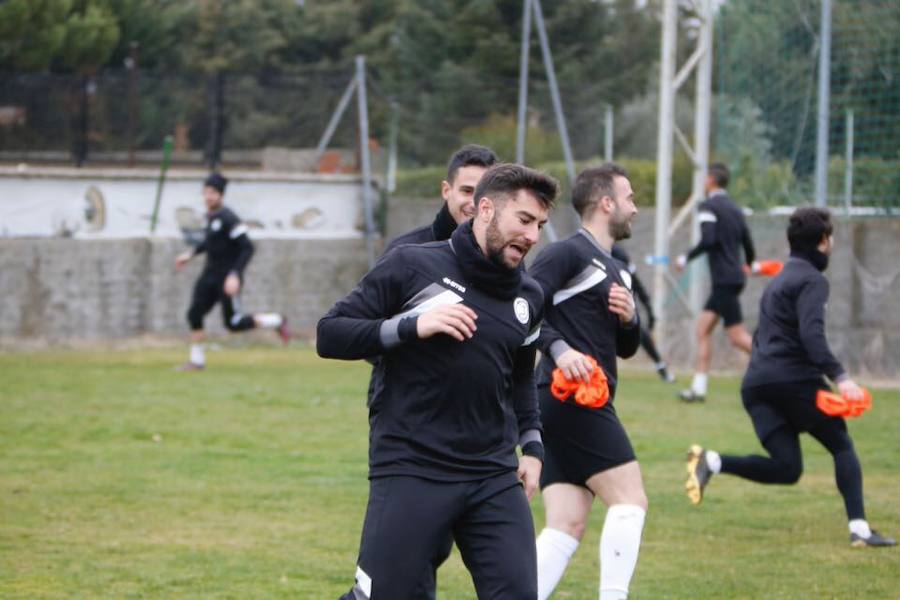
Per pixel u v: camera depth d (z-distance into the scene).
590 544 17.77
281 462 22.86
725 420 28.09
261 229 47.69
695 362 38.44
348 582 15.10
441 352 10.09
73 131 45.22
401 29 67.12
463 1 64.62
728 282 30.70
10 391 31.14
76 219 44.41
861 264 39.47
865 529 17.27
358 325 10.08
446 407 10.13
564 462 13.35
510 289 10.37
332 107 49.34
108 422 26.77
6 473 21.53
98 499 19.67
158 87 46.53
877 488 21.31
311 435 25.62
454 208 12.53
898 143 36.84
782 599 14.55
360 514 18.89
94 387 32.16
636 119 62.81
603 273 13.52
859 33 36.69
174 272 45.03
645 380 35.66
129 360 38.88
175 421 27.06
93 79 45.56
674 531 18.20
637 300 36.06
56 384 32.62
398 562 9.91
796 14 37.41
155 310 44.81
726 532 18.16
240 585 14.91
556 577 13.24
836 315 39.44
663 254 37.38
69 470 21.86
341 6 85.12
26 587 14.66
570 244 13.53
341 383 33.84
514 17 64.06
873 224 39.34
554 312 13.45
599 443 13.21
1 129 44.47
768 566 16.14
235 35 82.56
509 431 10.54
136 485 20.73
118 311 44.22
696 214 38.12
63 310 43.28
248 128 48.06
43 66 60.62
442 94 53.62
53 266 43.06
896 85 36.62
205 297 36.31
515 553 10.05
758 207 39.53
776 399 17.34
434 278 10.30
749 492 21.16
